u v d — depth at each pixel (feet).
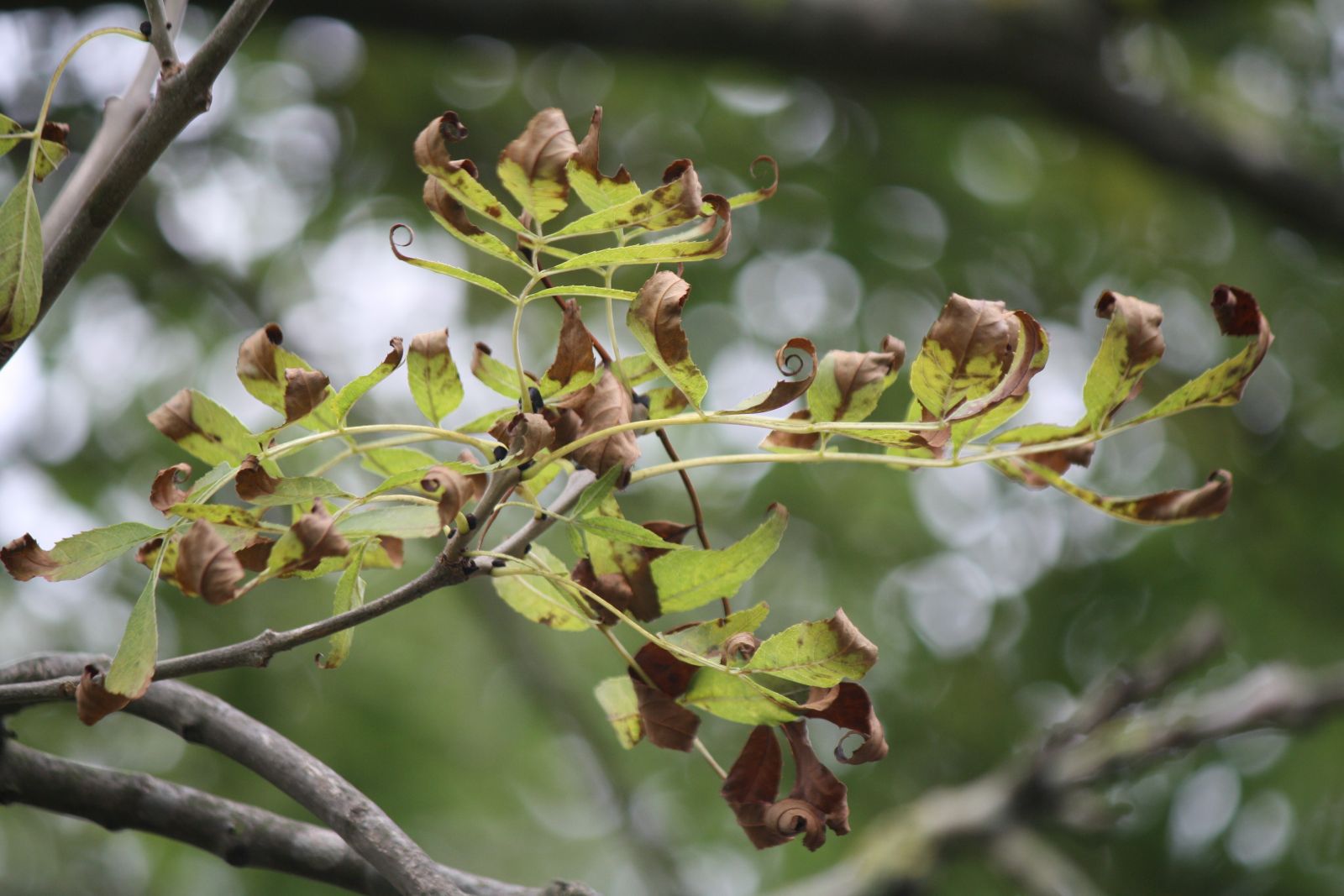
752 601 16.57
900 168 17.88
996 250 18.24
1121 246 19.03
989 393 3.09
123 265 14.20
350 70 15.37
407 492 3.57
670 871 11.64
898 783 16.29
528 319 15.12
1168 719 9.39
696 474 16.57
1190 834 16.42
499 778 14.97
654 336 3.05
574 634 15.43
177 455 13.75
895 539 17.65
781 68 14.78
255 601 12.55
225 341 14.75
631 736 3.54
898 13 14.70
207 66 3.26
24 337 3.22
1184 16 17.37
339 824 3.44
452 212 3.08
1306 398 19.72
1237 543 18.29
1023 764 9.80
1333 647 17.67
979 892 14.43
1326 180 17.04
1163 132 16.26
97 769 3.98
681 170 3.01
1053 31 15.24
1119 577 17.79
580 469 3.63
